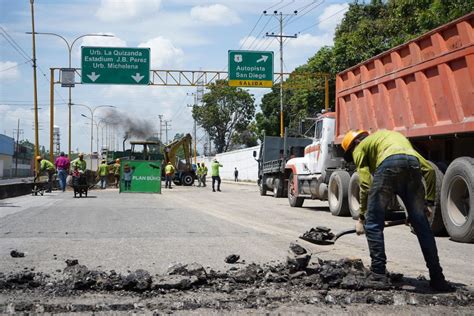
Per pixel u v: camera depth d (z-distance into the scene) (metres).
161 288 5.29
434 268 5.36
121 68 32.03
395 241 9.28
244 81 31.89
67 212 14.51
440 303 4.94
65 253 7.50
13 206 16.81
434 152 10.96
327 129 15.95
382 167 5.45
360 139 6.14
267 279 5.66
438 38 10.01
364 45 30.19
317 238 6.69
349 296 5.07
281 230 10.59
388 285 5.36
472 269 6.66
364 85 13.34
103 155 45.97
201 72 32.41
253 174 59.69
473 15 8.84
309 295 5.13
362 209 5.78
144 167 27.70
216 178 32.78
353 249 7.96
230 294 5.17
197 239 9.05
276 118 62.12
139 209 15.84
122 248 7.98
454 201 9.52
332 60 31.69
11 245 8.27
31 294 5.12
